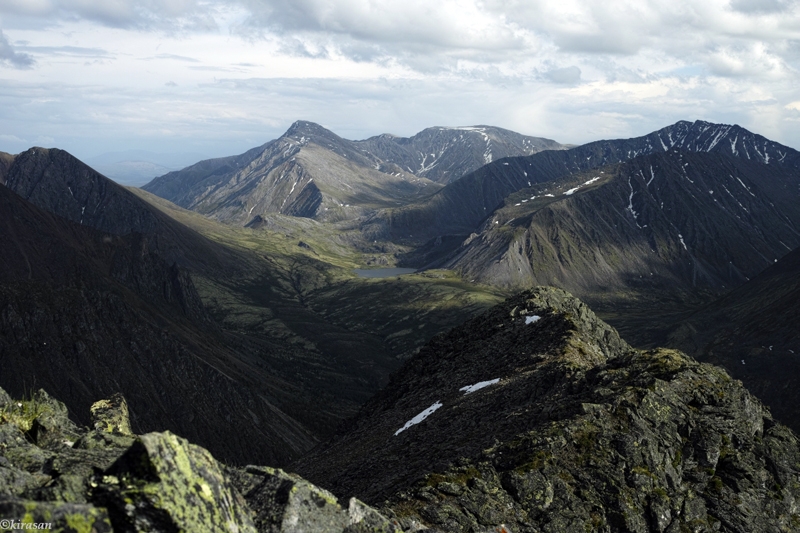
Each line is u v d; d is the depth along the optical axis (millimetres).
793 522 40719
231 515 16234
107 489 14805
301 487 19031
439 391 81000
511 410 57438
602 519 37812
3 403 22750
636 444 41906
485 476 39438
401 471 53438
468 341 94688
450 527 34375
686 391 47156
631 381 48906
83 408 152125
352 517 20078
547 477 39250
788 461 43688
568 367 58125
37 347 159625
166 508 14398
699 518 39344
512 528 36125
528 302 93938
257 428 184875
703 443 43188
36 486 16109
